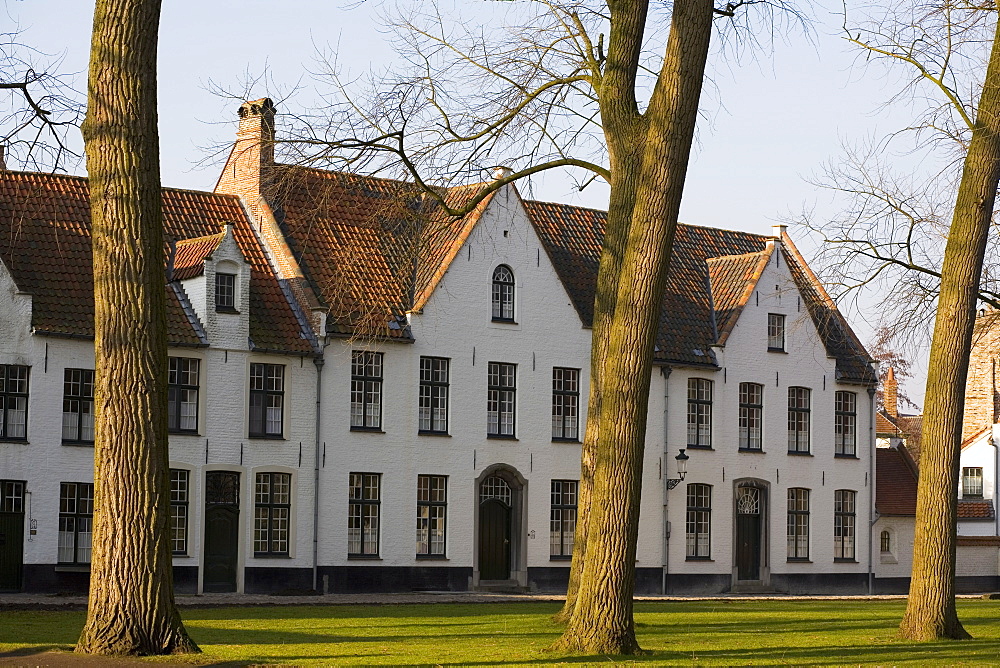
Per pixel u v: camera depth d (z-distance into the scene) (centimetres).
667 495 4256
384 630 2239
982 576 5009
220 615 2612
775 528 4516
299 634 2123
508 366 4009
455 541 3859
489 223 3972
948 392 2227
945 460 2222
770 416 4528
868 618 2780
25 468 3203
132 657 1575
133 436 1597
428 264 3931
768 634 2278
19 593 3181
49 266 3359
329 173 2341
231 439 3497
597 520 1827
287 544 3588
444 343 3866
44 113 1842
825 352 4675
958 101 2391
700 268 4684
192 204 3806
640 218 1828
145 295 1611
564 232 4391
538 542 4012
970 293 2222
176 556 3397
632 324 1822
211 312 3478
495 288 3991
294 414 3603
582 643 1808
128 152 1608
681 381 4319
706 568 4334
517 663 1667
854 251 2811
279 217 3819
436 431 3853
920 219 2748
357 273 3825
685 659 1764
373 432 3731
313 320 3647
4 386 3206
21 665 1514
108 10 1606
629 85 2312
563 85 2441
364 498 3725
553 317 4088
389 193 2403
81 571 3269
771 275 4566
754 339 4500
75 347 3294
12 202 3441
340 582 3656
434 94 2367
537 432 4034
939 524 2220
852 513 4728
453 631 2227
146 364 1608
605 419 1830
